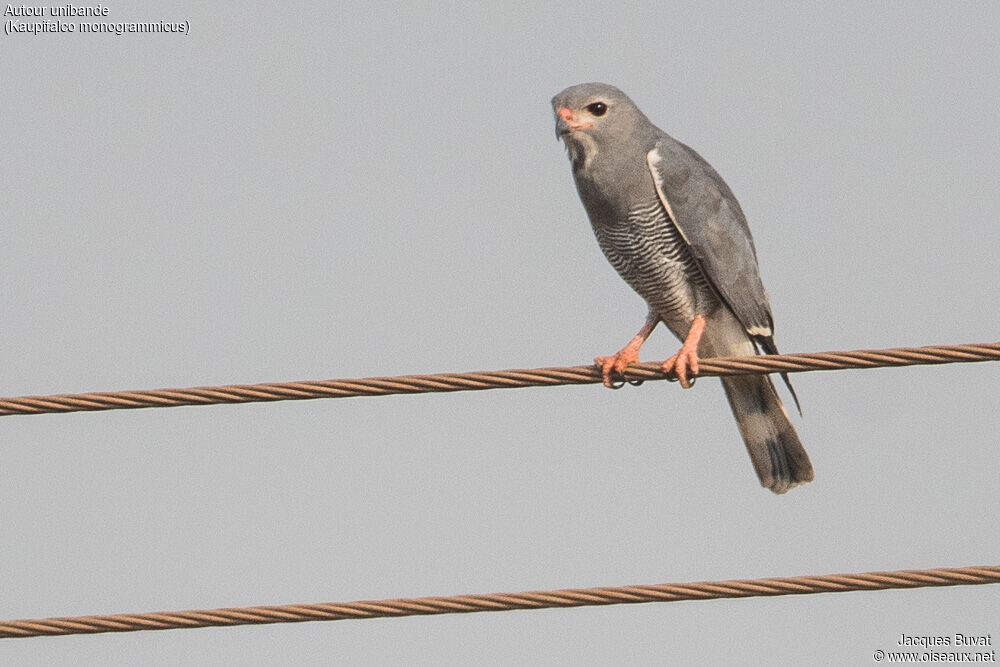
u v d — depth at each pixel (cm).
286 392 923
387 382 933
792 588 876
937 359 942
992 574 870
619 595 873
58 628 854
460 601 872
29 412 909
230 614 863
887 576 874
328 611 866
